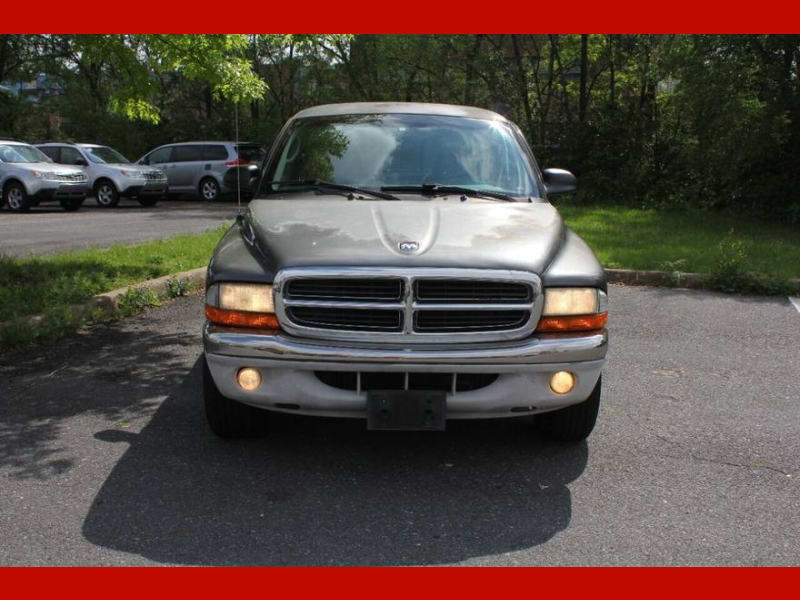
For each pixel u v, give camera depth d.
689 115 16.91
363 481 3.82
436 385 3.71
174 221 16.84
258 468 3.94
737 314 7.82
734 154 16.14
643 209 19.31
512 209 4.48
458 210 4.36
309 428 4.49
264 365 3.64
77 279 7.71
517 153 5.19
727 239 11.85
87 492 3.64
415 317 3.62
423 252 3.69
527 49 25.56
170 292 8.05
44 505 3.50
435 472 3.94
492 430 4.52
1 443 4.21
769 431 4.58
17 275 8.06
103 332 6.60
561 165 21.69
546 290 3.71
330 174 4.92
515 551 3.18
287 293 3.63
